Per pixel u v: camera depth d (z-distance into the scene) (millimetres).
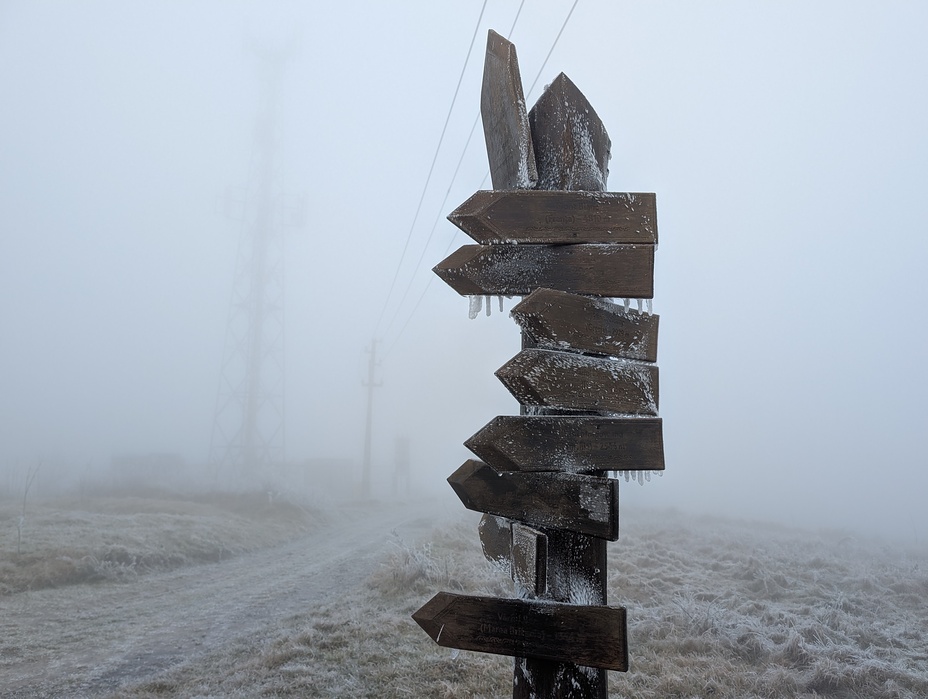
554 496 1467
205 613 8484
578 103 1765
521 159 1648
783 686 5523
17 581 9539
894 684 5535
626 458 1501
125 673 5977
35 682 5730
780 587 10008
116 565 11055
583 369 1507
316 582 10703
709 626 6961
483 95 1878
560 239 1567
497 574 9398
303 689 5270
